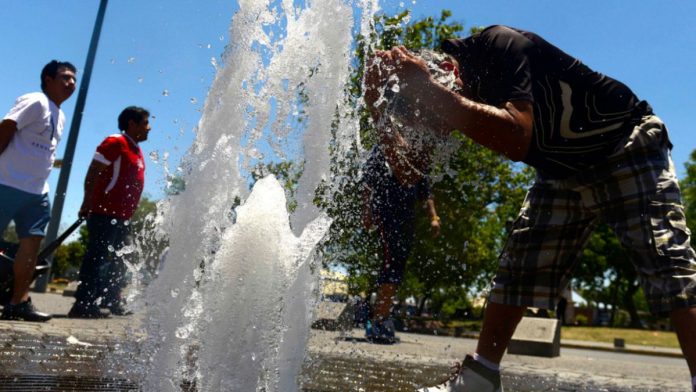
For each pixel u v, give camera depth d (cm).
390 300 386
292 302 184
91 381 213
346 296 356
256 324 180
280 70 218
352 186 288
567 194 218
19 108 429
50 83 459
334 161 221
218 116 215
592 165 202
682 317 178
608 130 198
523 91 183
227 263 182
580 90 196
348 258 316
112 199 526
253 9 220
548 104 196
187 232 202
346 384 269
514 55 190
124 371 232
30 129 433
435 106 183
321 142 216
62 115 467
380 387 266
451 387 223
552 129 198
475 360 225
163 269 196
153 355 187
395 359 385
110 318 512
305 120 217
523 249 224
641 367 587
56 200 1010
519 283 224
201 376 179
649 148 198
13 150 428
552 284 223
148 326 190
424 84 185
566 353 970
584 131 198
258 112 217
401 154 230
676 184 196
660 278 184
